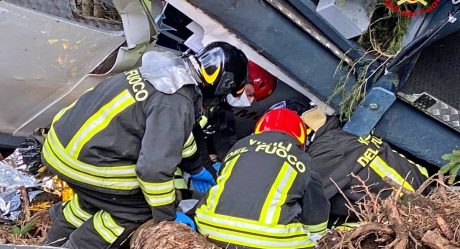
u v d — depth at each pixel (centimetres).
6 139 379
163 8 369
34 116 366
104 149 267
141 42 359
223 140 348
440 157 339
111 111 266
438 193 247
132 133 266
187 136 261
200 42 331
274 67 326
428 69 321
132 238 285
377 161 312
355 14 311
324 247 243
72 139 270
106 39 355
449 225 215
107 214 290
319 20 313
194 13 310
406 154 348
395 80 318
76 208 307
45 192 362
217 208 255
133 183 277
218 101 292
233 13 309
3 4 321
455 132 334
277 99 363
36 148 374
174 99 257
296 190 259
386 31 323
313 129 335
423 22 307
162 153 251
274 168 260
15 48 336
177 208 297
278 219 250
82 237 289
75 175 274
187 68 271
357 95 329
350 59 326
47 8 342
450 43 320
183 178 304
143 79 267
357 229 226
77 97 364
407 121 332
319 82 330
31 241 335
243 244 248
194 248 243
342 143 319
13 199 352
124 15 349
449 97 325
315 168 274
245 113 368
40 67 347
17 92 351
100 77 362
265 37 316
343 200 311
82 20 360
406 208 230
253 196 254
